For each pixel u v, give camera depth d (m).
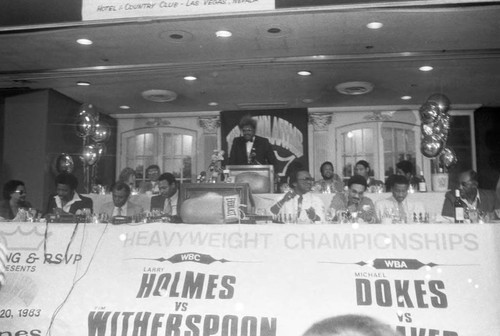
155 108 8.01
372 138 7.77
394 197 4.24
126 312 2.27
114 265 2.40
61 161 6.70
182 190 2.85
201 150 8.01
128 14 3.54
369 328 2.12
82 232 2.50
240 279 2.29
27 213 3.77
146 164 7.89
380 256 2.27
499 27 4.77
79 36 4.82
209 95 7.36
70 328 2.27
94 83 6.71
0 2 3.62
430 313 2.12
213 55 5.78
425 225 2.32
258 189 4.16
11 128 6.82
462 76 6.49
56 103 7.01
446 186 4.50
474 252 2.23
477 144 7.62
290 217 3.69
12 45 5.12
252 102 7.78
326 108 7.92
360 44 5.40
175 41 5.16
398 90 7.17
